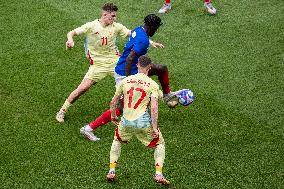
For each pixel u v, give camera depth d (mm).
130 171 21672
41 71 29531
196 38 33562
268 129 24703
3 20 35344
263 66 30297
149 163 22141
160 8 37312
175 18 36031
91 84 24766
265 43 32906
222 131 24500
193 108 26281
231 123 25109
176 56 31469
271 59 31031
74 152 22812
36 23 35031
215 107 26375
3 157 22406
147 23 23016
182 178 21391
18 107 26141
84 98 27062
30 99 26828
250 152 23062
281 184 21203
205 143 23625
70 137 23859
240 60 30953
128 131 20359
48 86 28062
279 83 28562
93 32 23969
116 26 24453
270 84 28484
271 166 22172
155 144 20375
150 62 20156
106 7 23766
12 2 37938
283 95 27453
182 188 20844
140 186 20875
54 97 27062
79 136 23953
